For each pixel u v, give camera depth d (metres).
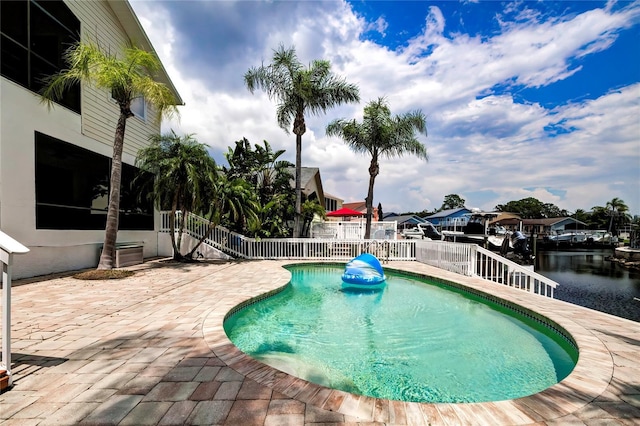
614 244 34.28
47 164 8.09
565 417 2.25
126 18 10.92
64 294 6.11
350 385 3.58
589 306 10.07
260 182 16.78
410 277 10.02
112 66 7.85
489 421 2.19
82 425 2.06
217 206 11.33
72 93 8.95
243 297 5.95
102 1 10.20
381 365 4.09
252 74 14.27
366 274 8.86
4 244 2.46
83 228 9.36
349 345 4.78
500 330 5.45
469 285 7.53
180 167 10.38
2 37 6.96
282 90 14.48
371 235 18.19
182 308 5.12
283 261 12.51
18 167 7.26
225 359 3.13
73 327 4.12
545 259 24.53
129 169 11.64
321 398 2.44
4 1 7.02
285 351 4.50
